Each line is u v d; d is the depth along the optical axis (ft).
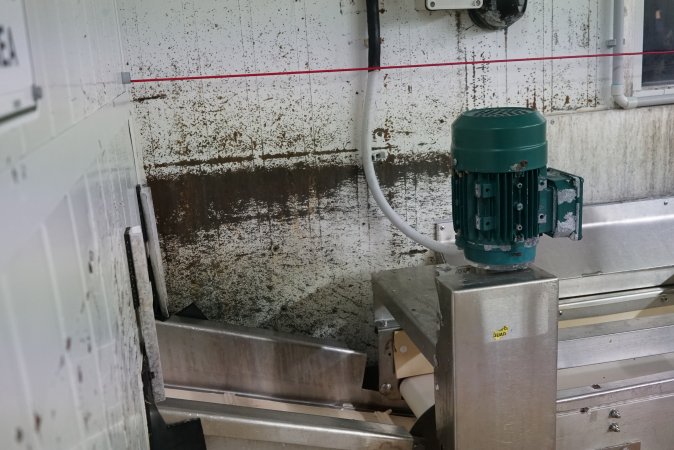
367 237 6.83
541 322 4.31
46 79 1.67
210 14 5.98
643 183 7.40
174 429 4.33
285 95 6.31
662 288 7.17
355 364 6.25
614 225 7.24
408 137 6.70
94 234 2.25
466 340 4.21
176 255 6.43
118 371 2.50
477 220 4.27
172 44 5.97
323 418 4.83
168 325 5.69
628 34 6.94
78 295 1.82
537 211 4.25
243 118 6.27
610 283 7.04
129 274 3.51
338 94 6.42
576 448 5.03
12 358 1.15
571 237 4.40
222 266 6.56
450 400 4.38
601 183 7.30
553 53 6.88
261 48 6.16
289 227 6.63
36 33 1.61
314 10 6.18
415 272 6.08
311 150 6.49
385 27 6.37
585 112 7.09
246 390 6.05
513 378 4.36
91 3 2.95
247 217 6.50
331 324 6.98
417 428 5.12
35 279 1.35
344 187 6.66
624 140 7.23
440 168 6.85
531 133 4.09
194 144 6.22
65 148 1.84
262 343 6.00
